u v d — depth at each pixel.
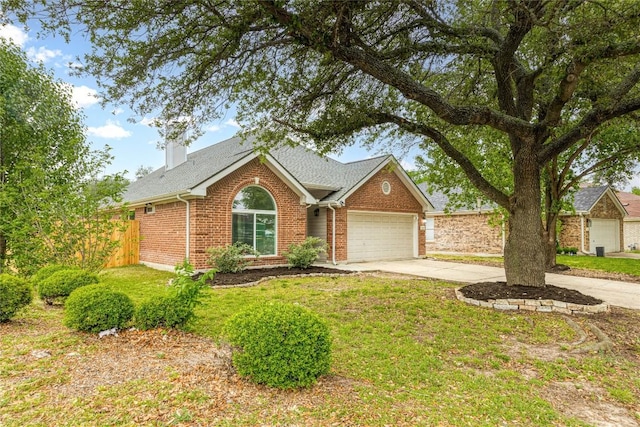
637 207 30.02
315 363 3.72
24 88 12.09
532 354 5.02
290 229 13.91
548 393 3.88
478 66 8.32
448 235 24.00
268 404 3.40
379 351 4.98
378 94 8.12
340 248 15.45
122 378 3.91
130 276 11.81
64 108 13.05
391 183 17.41
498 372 4.40
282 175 13.46
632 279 11.48
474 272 13.14
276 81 7.16
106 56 5.50
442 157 13.10
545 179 13.62
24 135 12.34
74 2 4.64
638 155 12.14
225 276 11.06
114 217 15.85
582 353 5.05
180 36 5.62
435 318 6.67
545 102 8.76
